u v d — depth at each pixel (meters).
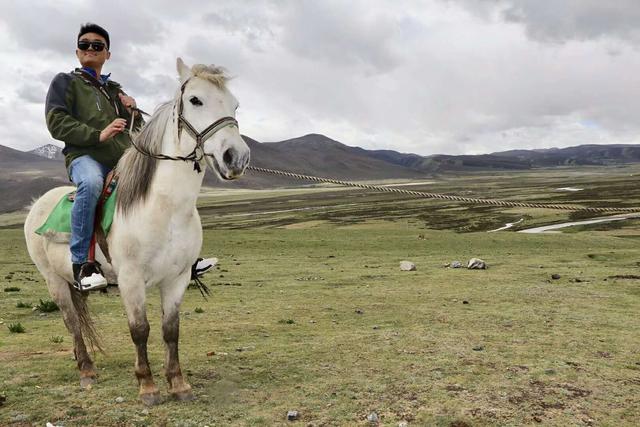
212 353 8.62
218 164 5.42
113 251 5.95
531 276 21.14
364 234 47.25
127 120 6.86
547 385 7.02
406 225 87.88
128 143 6.76
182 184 5.75
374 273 23.41
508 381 7.16
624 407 6.31
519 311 12.88
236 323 11.56
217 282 20.69
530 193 167.00
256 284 19.94
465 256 32.84
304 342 9.53
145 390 6.25
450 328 10.83
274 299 15.56
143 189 5.77
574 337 9.89
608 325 11.12
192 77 5.61
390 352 8.71
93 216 6.04
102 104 6.46
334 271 24.77
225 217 141.50
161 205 5.71
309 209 150.38
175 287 6.20
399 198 180.00
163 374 7.54
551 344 9.32
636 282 18.67
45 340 9.77
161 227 5.73
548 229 72.94
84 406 6.21
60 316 12.81
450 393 6.68
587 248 38.84
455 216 100.44
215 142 5.43
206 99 5.50
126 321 11.85
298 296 16.20
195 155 5.66
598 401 6.48
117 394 6.61
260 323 11.58
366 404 6.34
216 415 5.98
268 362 8.13
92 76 6.55
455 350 8.83
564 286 17.78
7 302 15.12
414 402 6.39
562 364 7.98
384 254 35.34
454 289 17.36
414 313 12.77
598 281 19.20
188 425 5.69
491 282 19.30
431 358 8.31
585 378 7.32
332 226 91.62
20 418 5.84
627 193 135.25
